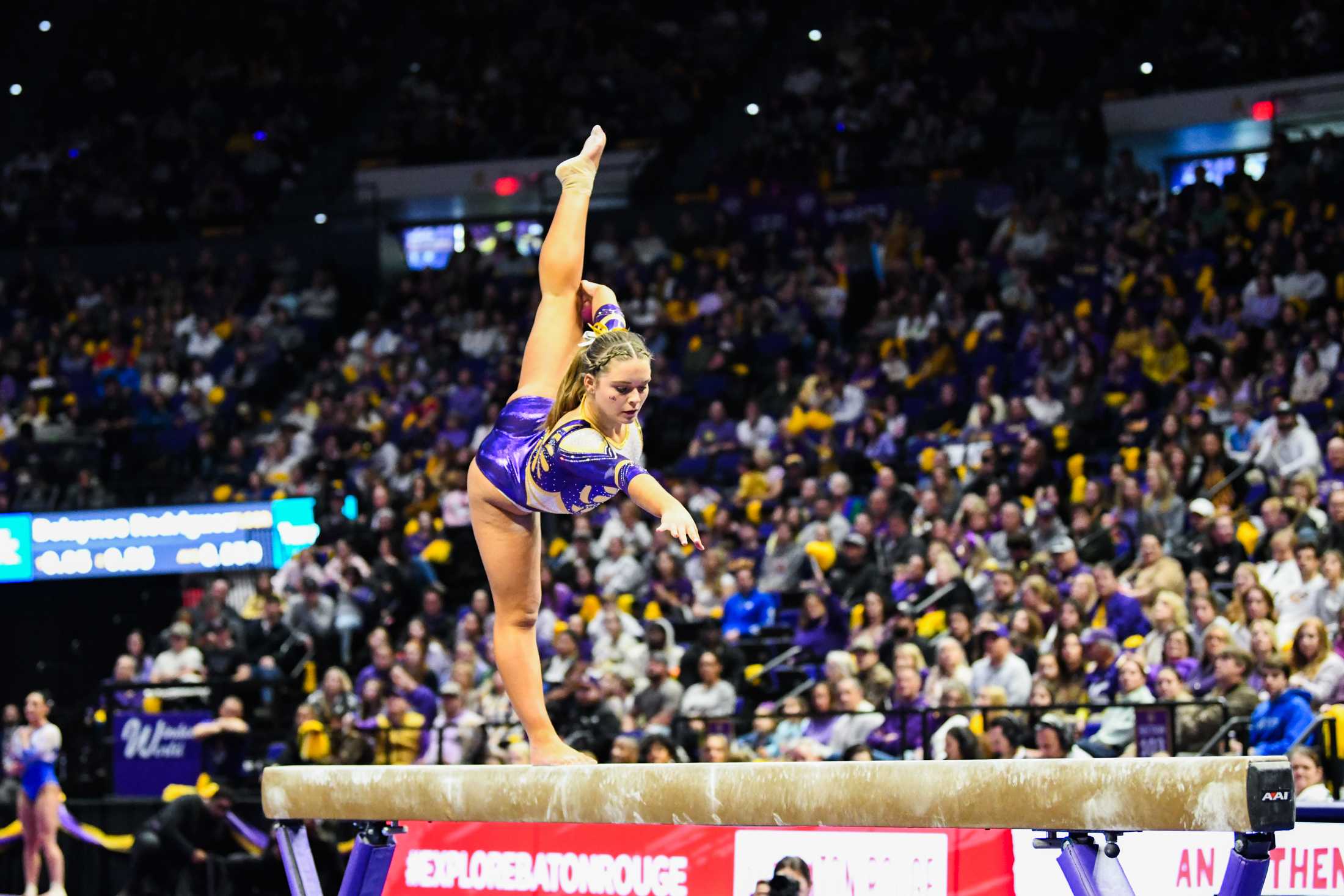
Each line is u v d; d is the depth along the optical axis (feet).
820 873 25.50
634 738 32.37
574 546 47.73
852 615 41.04
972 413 49.98
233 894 37.52
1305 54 64.28
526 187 77.97
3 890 42.22
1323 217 54.80
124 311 72.64
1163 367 49.83
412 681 40.45
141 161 84.23
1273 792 10.23
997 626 35.35
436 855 29.60
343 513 54.85
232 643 47.42
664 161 78.59
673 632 43.09
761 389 59.11
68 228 80.28
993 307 55.83
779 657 41.04
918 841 24.66
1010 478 46.21
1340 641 31.73
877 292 63.62
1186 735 29.12
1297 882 24.14
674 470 54.65
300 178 83.66
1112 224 59.62
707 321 61.67
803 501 47.96
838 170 70.79
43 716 39.40
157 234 79.15
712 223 71.41
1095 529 41.50
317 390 64.18
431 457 57.82
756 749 35.70
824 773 12.10
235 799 39.19
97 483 58.95
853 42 77.61
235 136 84.99
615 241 69.82
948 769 11.66
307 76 87.71
